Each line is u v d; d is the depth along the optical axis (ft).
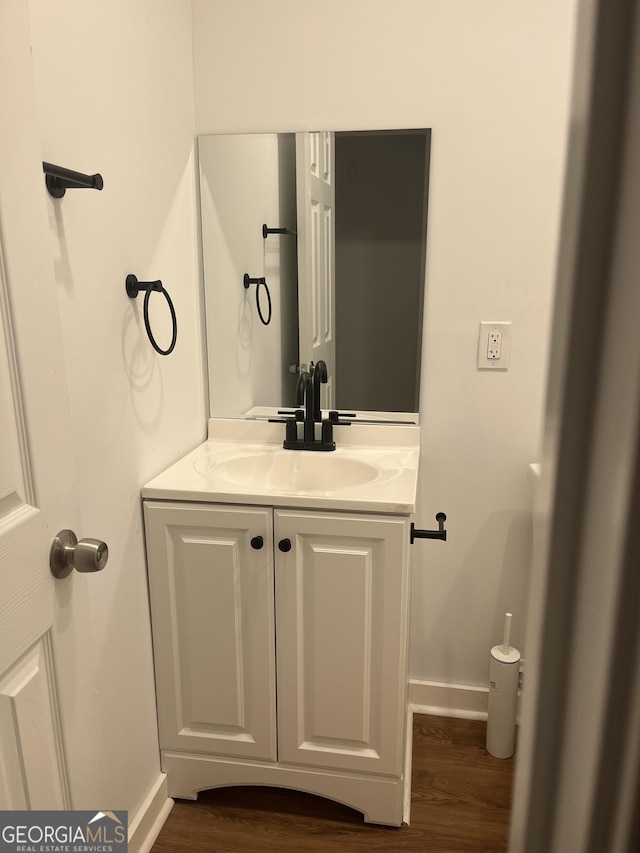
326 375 6.15
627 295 0.90
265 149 5.83
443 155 5.61
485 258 5.73
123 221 4.45
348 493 4.72
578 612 1.02
